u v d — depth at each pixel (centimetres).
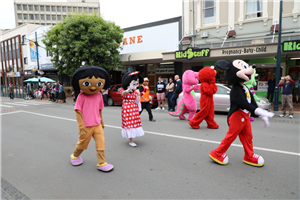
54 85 1794
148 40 1620
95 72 340
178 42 1465
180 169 374
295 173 349
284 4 1124
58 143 552
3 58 3862
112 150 481
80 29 1334
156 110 1095
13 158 452
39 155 466
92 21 1362
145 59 1614
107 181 338
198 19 1394
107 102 1348
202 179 335
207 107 643
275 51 1010
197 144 511
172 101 1038
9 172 383
